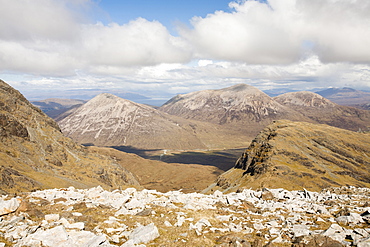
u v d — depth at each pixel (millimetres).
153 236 22281
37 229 20828
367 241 20359
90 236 20219
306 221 29125
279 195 48156
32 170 154000
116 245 19953
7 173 117875
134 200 34656
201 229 26109
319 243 21469
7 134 174875
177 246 20875
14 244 18219
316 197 46906
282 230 25891
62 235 19438
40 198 34812
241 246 21203
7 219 23062
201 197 47312
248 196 49625
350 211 32312
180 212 32406
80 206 31594
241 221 30500
